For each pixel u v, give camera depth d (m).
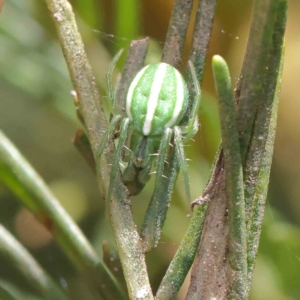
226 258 0.08
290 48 0.11
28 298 0.09
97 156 0.08
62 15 0.08
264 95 0.08
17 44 0.11
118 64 0.10
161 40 0.11
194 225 0.08
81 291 0.10
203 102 0.10
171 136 0.09
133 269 0.08
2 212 0.11
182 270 0.08
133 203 0.11
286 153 0.11
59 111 0.11
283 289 0.10
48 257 0.10
